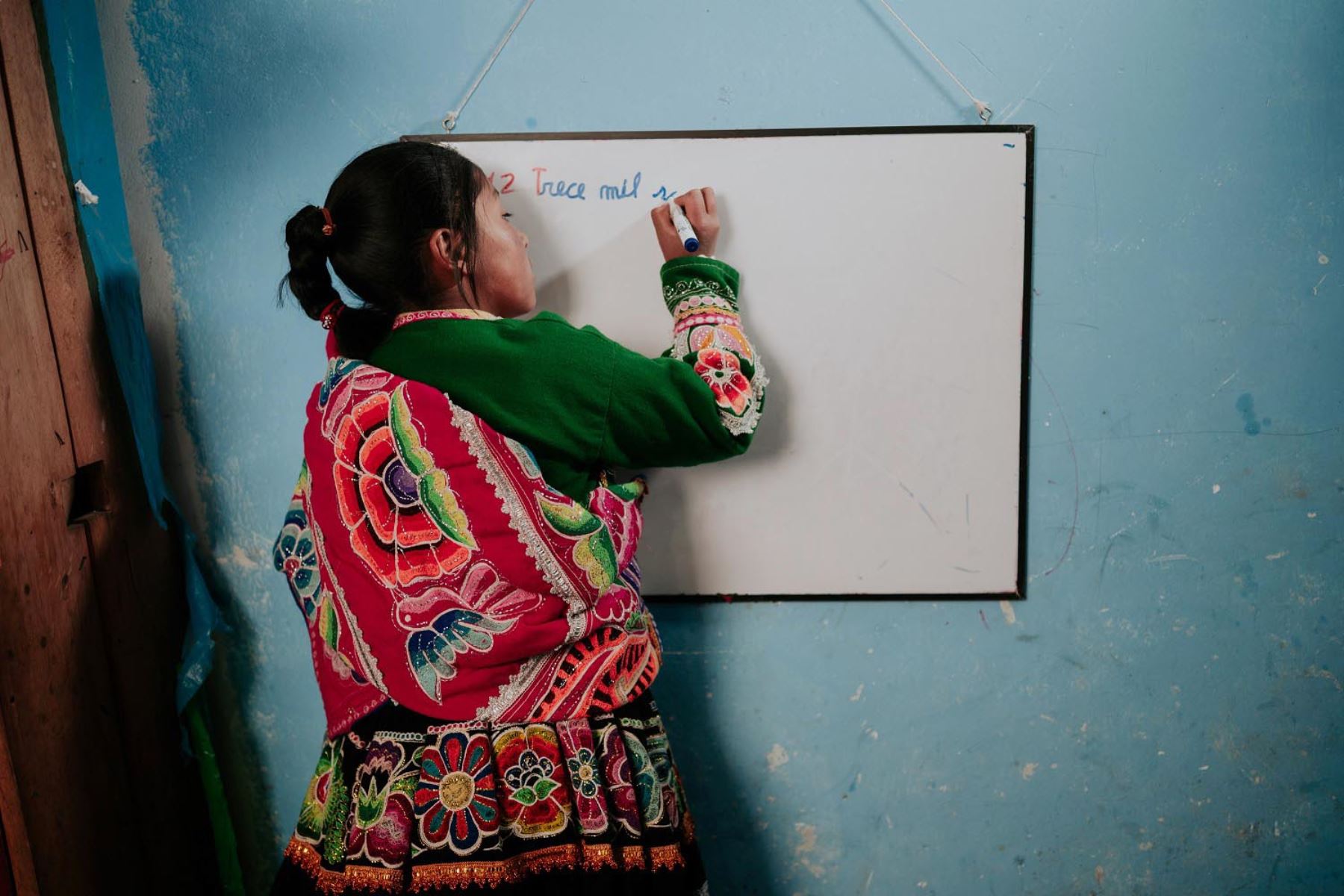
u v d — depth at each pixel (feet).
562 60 4.14
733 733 4.62
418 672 3.12
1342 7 4.11
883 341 4.29
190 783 4.60
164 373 4.36
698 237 3.94
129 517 4.22
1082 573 4.50
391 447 3.05
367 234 3.17
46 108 3.81
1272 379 4.35
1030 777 4.68
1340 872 4.72
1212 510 4.45
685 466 3.72
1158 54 4.14
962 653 4.56
